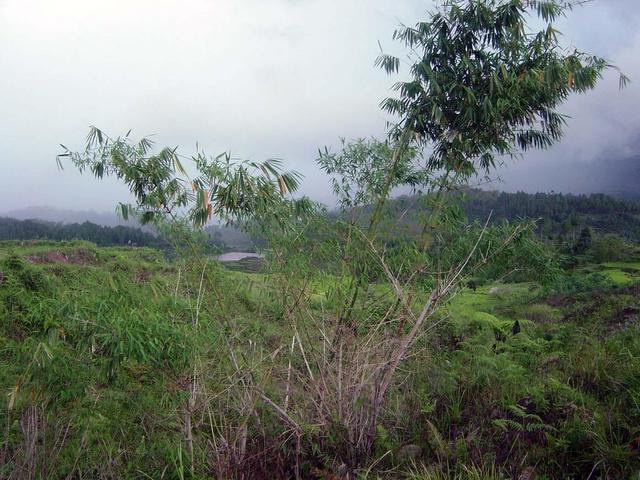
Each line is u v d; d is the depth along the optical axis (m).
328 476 3.73
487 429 4.40
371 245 5.07
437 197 5.62
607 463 3.66
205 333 4.34
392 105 5.94
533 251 5.29
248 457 4.06
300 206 4.84
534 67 5.47
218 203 4.54
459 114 5.72
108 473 3.84
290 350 4.66
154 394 4.88
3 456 3.76
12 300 6.88
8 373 4.73
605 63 5.45
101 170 4.72
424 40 5.89
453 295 5.28
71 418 4.20
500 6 5.51
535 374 5.65
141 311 3.99
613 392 4.81
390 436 4.51
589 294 14.25
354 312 5.10
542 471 3.78
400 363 4.97
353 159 5.79
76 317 3.80
